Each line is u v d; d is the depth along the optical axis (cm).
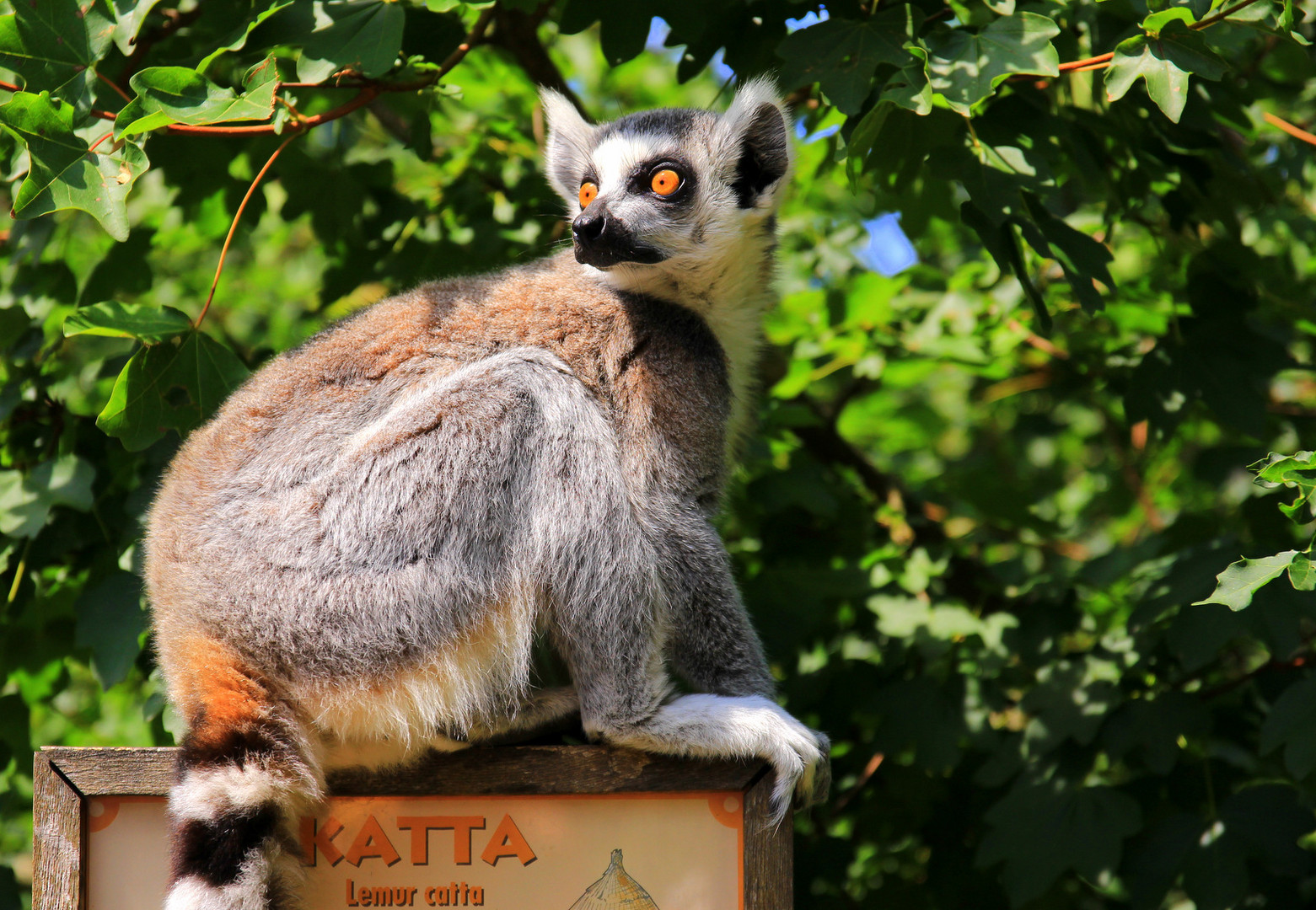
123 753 249
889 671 408
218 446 292
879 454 674
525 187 477
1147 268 558
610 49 361
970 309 488
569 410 294
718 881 245
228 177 434
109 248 418
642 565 288
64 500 348
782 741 263
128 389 304
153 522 296
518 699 291
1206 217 429
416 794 251
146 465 378
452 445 280
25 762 398
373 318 315
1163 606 355
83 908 241
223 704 257
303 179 453
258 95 294
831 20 328
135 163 294
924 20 323
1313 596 333
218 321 575
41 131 288
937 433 684
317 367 302
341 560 272
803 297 498
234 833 240
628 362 319
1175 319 409
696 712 272
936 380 682
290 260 690
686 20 358
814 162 546
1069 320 500
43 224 394
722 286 354
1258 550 349
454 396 286
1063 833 348
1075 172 433
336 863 249
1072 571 466
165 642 276
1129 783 380
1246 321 431
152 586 288
